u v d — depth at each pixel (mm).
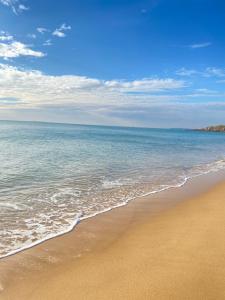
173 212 9016
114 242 6586
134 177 15008
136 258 5688
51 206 9336
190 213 8844
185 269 5172
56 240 6605
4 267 5266
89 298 4301
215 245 6250
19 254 5809
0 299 4305
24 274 5047
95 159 21031
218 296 4332
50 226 7500
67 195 10797
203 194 11602
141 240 6672
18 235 6785
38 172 14781
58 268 5293
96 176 14641
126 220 8219
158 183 13766
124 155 24703
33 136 48219
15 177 13312
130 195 11219
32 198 10141
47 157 20844
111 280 4832
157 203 10141
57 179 13422
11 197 10125
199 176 16250
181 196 11258
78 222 7902
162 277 4891
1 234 6809
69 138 48875
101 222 7973
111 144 38812
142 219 8352
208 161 23844
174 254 5824
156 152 29078
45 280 4855
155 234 7043
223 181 14758
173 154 28000
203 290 4488
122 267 5301
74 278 4918
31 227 7363
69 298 4316
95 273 5090
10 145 29438
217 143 55656
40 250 6043
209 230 7211
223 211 9008
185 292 4434
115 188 12305
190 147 39875
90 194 11133
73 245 6367
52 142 36812
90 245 6395
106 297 4320
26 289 4578
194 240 6555
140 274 5020
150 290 4496
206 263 5398
